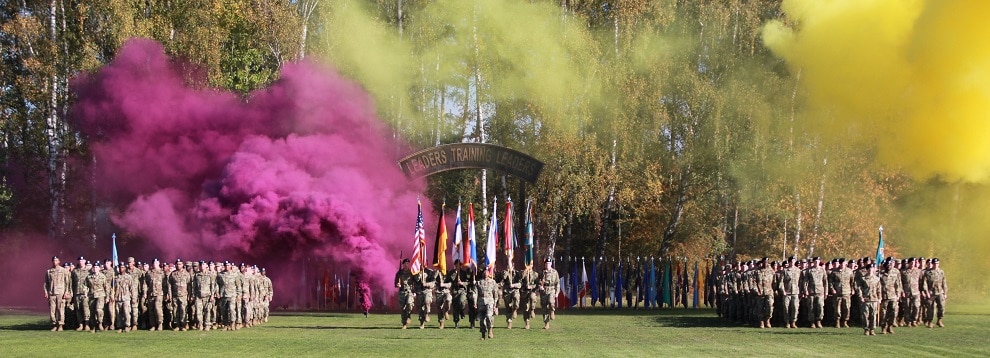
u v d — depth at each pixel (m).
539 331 32.41
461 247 37.59
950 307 48.78
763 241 60.44
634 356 23.42
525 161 45.31
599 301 56.28
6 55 59.03
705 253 63.97
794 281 33.12
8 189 59.56
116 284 32.78
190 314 33.56
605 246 61.41
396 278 35.06
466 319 39.91
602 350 24.97
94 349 25.73
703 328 33.50
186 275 33.19
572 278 51.97
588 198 55.34
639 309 50.12
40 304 54.97
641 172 59.09
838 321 33.09
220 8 55.66
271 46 56.66
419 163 44.91
